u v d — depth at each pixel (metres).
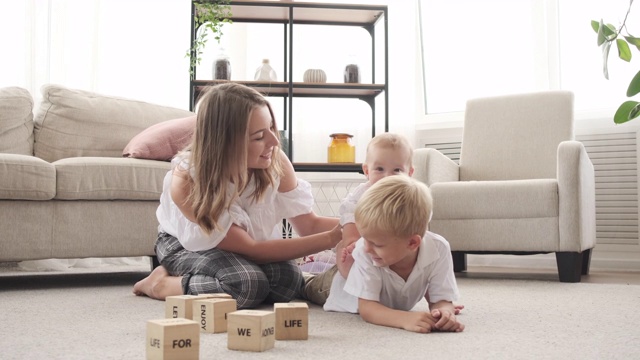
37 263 3.33
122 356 1.08
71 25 3.78
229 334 1.14
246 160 1.64
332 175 4.02
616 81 3.63
